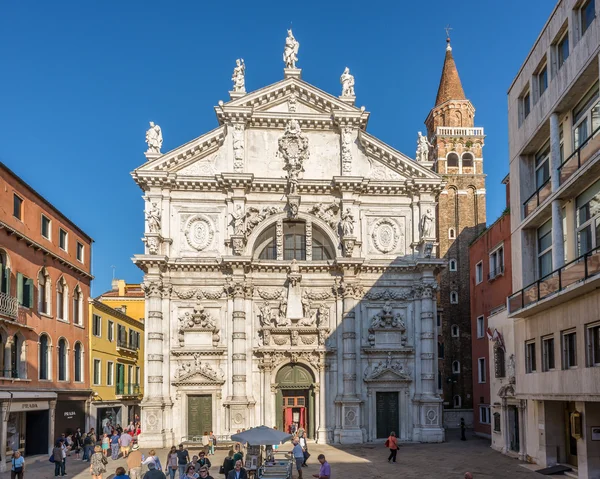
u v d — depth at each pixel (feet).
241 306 164.04
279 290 168.55
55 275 156.04
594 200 86.74
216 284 166.50
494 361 148.25
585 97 90.68
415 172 172.96
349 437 160.56
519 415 127.34
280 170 172.45
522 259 111.24
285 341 165.99
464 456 136.46
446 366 239.30
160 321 162.20
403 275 170.81
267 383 163.53
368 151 174.81
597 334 85.10
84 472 122.21
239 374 161.17
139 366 243.40
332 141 175.01
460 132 260.83
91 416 179.83
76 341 169.58
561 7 94.12
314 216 171.01
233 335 163.12
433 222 171.22
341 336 166.50
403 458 134.72
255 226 168.96
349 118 171.83
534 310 102.89
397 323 167.73
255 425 161.99
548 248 105.60
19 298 134.82
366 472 116.06
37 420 146.10
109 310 200.95
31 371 140.15
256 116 171.22
